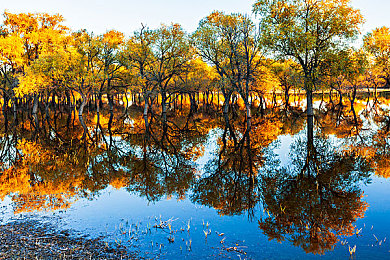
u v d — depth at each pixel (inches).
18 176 633.6
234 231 371.2
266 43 1396.4
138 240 345.1
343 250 321.1
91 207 455.5
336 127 1236.5
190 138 1115.3
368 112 1770.4
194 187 558.9
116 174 651.5
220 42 1595.7
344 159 725.3
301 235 360.2
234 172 653.3
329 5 1387.8
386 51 1969.7
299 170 649.0
